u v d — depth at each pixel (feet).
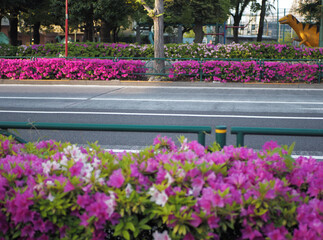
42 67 61.31
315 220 6.63
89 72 60.59
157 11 63.87
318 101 42.09
